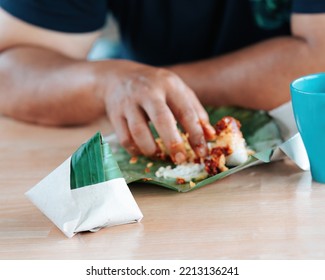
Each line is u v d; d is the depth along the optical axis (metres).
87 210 0.57
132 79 0.77
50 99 0.89
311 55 0.88
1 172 0.72
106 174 0.57
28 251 0.54
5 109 0.94
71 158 0.59
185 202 0.62
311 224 0.56
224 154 0.67
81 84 0.86
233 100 0.90
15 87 0.93
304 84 0.65
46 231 0.58
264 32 1.04
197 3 1.03
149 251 0.53
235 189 0.64
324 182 0.64
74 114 0.88
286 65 0.88
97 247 0.54
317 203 0.60
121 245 0.54
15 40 0.99
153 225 0.58
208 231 0.56
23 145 0.81
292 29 0.93
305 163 0.67
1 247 0.55
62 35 0.99
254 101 0.89
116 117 0.76
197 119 0.71
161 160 0.72
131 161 0.72
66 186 0.58
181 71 0.92
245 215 0.58
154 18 1.06
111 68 0.84
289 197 0.61
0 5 0.98
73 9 0.98
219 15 1.05
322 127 0.61
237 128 0.69
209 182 0.64
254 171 0.68
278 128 0.75
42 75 0.91
